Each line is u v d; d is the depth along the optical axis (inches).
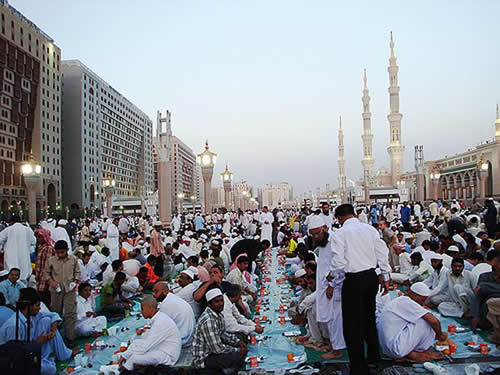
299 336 245.6
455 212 754.2
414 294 211.0
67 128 3262.8
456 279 280.7
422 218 936.9
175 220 1000.2
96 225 962.1
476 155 2149.4
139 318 307.7
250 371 196.5
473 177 2206.0
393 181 3122.5
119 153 4165.8
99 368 208.7
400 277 381.7
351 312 184.5
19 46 2427.4
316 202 2650.1
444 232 590.2
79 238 751.1
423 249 386.6
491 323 226.8
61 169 3184.1
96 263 452.1
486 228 571.2
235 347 215.3
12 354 164.7
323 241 212.1
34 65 2605.8
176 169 5388.8
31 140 2615.7
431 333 202.8
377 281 188.4
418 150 1469.0
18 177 2449.6
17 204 2401.6
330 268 193.8
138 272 390.3
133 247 533.3
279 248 784.3
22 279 336.5
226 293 252.8
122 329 278.7
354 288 184.1
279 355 219.1
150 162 5260.8
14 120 2405.3
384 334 205.5
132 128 4562.0
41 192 2642.7
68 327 250.5
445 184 2593.5
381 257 191.2
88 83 3427.7
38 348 173.5
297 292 343.0
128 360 198.4
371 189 2768.2
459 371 184.2
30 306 191.8
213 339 201.5
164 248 487.8
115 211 3297.2
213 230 876.6
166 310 235.3
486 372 181.9
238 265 319.3
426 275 362.6
